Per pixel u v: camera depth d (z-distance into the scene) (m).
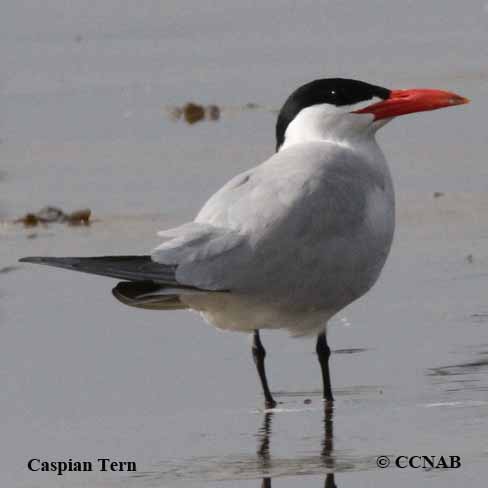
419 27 28.50
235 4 32.03
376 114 12.52
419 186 18.08
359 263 11.68
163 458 10.59
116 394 12.12
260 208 11.33
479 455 10.25
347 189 11.66
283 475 10.12
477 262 15.05
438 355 12.52
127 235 16.80
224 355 13.01
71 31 30.11
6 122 23.17
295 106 12.66
